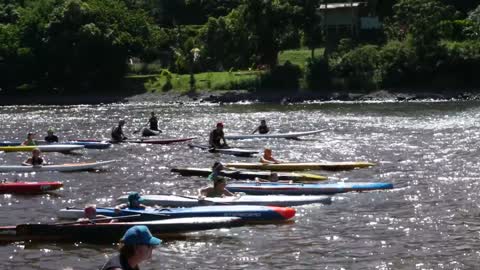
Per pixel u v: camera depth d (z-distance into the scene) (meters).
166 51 90.38
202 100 71.62
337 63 73.88
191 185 22.77
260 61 80.75
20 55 80.00
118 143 34.91
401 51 72.88
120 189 22.12
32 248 14.91
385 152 30.12
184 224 15.90
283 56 82.00
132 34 84.62
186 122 47.94
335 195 20.45
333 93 71.44
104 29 80.88
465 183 22.08
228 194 19.19
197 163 27.98
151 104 71.12
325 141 34.94
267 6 76.25
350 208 18.64
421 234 15.76
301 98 69.94
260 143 34.59
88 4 83.44
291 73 75.19
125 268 6.87
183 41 90.19
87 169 26.20
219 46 80.06
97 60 80.31
